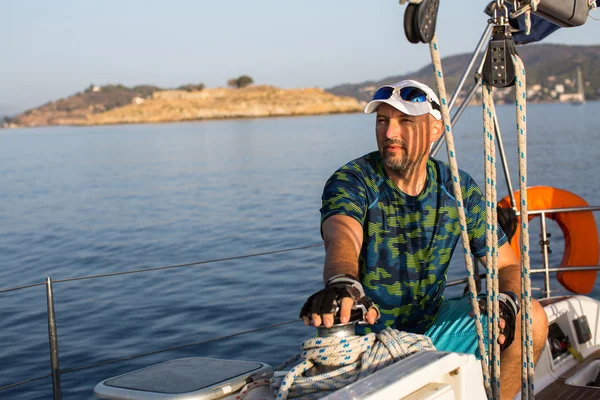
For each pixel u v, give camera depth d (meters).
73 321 8.91
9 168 45.06
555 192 4.36
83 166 44.62
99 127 190.00
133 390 2.16
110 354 7.62
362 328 2.54
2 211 23.25
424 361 1.81
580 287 4.47
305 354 1.95
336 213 2.33
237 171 36.50
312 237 15.88
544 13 2.37
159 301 9.79
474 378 1.90
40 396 6.49
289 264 12.13
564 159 34.59
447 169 2.57
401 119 2.37
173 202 24.36
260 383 2.17
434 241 2.50
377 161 2.52
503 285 2.52
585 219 4.44
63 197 27.09
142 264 13.39
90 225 19.25
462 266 11.91
